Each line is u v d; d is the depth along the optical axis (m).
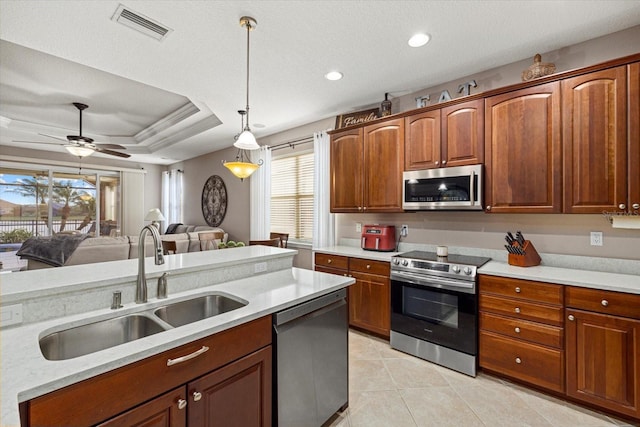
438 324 2.60
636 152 1.94
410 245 3.41
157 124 5.02
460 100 2.67
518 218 2.70
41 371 0.90
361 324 3.21
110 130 5.52
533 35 2.28
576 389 2.01
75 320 1.30
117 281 1.50
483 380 2.38
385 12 2.00
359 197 3.43
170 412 1.11
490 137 2.52
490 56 2.59
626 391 1.84
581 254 2.40
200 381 1.20
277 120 4.28
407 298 2.82
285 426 1.54
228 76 2.90
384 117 3.18
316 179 4.12
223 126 4.54
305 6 1.92
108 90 3.70
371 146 3.31
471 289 2.41
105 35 2.18
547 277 2.11
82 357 0.98
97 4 1.85
